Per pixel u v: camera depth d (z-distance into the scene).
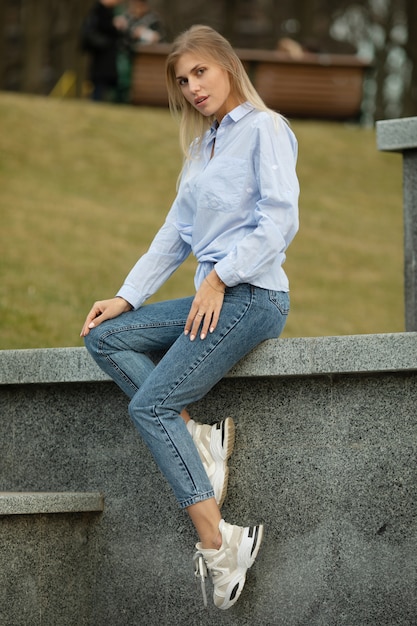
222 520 5.01
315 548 5.15
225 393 5.36
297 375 5.14
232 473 5.31
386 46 31.31
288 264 13.59
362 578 5.06
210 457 5.14
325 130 20.25
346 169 18.30
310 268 13.61
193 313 4.93
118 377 5.23
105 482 5.68
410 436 5.01
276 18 33.91
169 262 5.42
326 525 5.13
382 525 5.04
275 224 4.89
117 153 17.30
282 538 5.21
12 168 15.74
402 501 5.01
